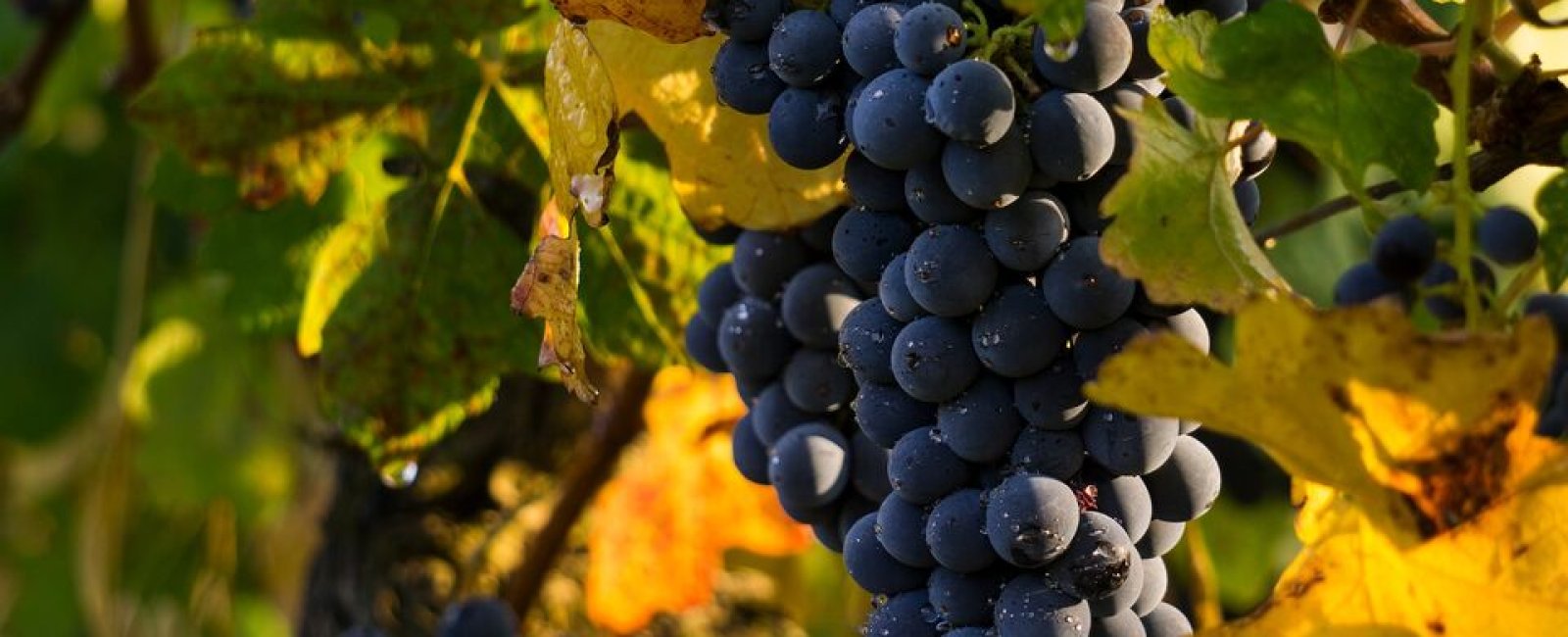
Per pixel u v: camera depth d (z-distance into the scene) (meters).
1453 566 0.70
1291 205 1.00
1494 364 0.68
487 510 1.10
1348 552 0.71
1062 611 0.71
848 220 0.74
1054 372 0.71
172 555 1.52
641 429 1.03
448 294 0.90
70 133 1.54
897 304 0.72
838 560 1.17
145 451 1.41
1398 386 0.68
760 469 0.79
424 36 0.88
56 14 1.34
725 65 0.74
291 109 0.88
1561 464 0.69
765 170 0.79
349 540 1.09
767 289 0.78
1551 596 0.70
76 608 1.72
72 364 1.58
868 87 0.71
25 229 1.55
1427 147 0.73
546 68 0.77
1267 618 0.71
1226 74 0.72
